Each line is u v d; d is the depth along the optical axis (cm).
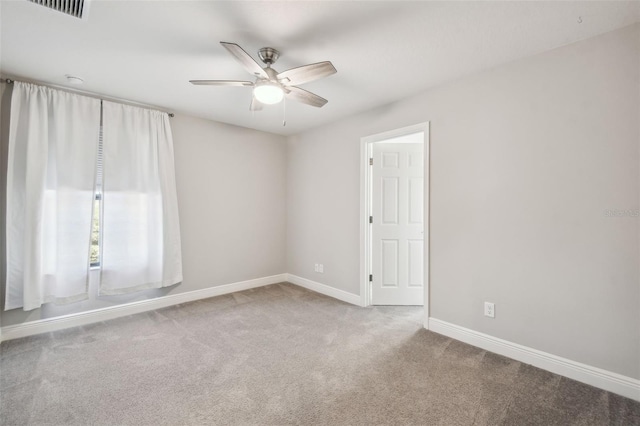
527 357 220
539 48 209
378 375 205
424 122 284
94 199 291
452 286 264
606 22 179
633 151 179
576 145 199
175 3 165
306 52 217
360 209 352
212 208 386
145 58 226
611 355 187
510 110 229
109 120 301
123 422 161
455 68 240
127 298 320
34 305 258
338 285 382
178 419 163
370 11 171
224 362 222
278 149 457
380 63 232
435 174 276
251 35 196
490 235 240
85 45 208
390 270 356
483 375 204
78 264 281
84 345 248
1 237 256
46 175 268
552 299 209
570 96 201
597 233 191
